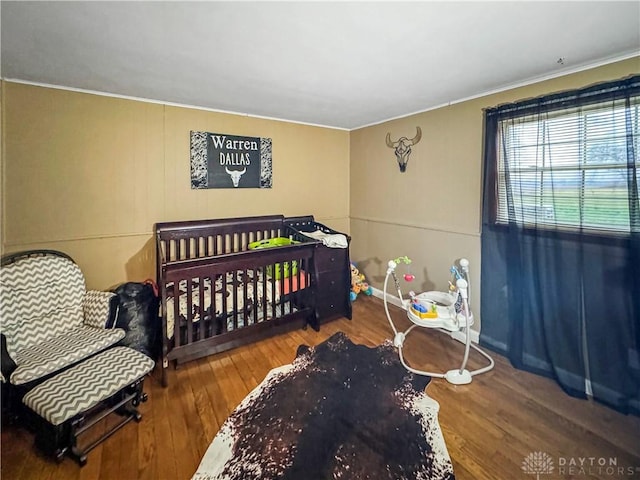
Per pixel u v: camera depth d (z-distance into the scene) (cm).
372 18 149
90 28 159
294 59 197
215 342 252
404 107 312
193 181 314
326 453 167
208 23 154
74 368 181
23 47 180
